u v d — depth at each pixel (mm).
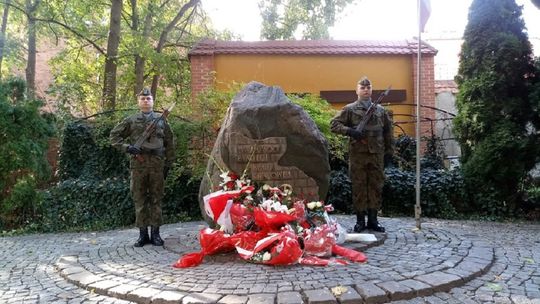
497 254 5859
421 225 7703
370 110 6664
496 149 8984
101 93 17047
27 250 6957
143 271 5008
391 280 4438
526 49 9453
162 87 19438
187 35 19578
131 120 6695
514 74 9297
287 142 6164
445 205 9352
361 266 4941
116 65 15781
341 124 6656
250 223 5613
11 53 16547
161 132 6723
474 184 9422
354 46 14008
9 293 4641
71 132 10578
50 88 15359
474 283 4641
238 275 4672
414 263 5074
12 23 18016
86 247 6859
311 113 9703
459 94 9898
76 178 10453
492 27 9523
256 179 6086
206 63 13477
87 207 9469
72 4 16375
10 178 9539
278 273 4699
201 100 10047
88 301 4293
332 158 10484
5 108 9188
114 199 9453
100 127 10367
